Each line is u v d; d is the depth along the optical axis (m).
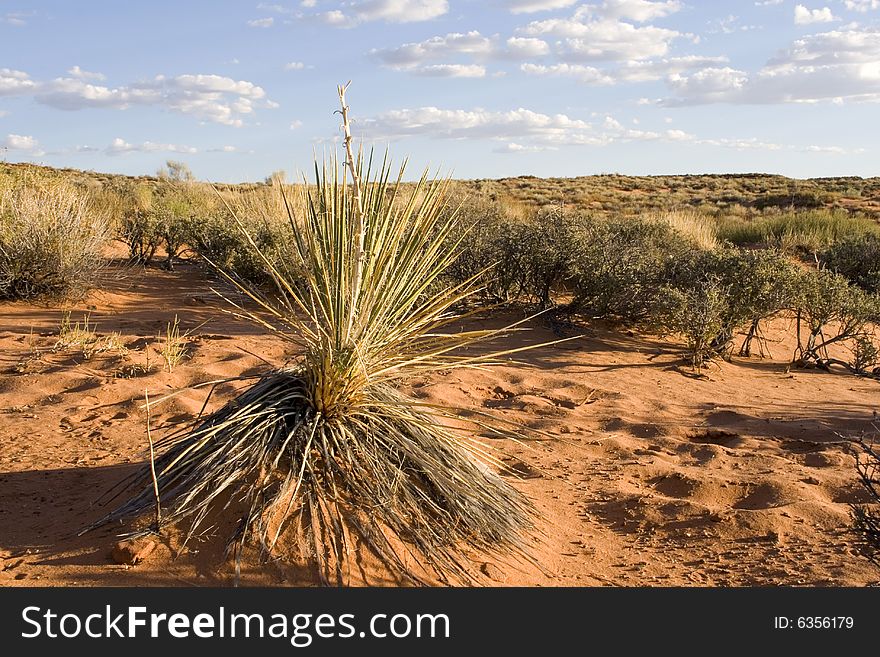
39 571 3.31
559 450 5.81
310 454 3.68
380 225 3.78
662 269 10.74
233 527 3.45
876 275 14.31
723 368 9.05
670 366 8.84
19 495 4.25
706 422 6.70
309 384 3.83
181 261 14.61
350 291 3.70
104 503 3.97
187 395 6.45
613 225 15.05
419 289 4.01
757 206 35.78
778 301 9.38
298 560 3.30
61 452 5.05
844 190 41.69
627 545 4.36
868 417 6.94
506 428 6.20
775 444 6.11
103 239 11.56
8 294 10.04
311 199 3.80
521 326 10.05
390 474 3.68
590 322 10.72
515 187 46.06
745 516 4.59
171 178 24.97
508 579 3.60
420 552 3.54
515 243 10.70
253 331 9.08
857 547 4.28
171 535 3.44
